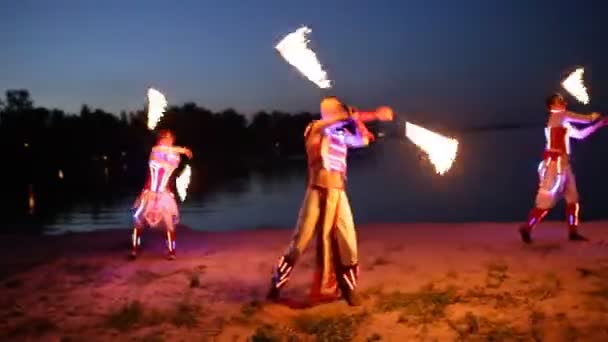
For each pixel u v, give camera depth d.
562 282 6.90
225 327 5.99
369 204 33.62
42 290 7.56
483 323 5.74
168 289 7.38
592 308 6.00
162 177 8.99
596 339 5.25
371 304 6.43
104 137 77.88
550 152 8.92
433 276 7.39
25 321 6.38
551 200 8.81
